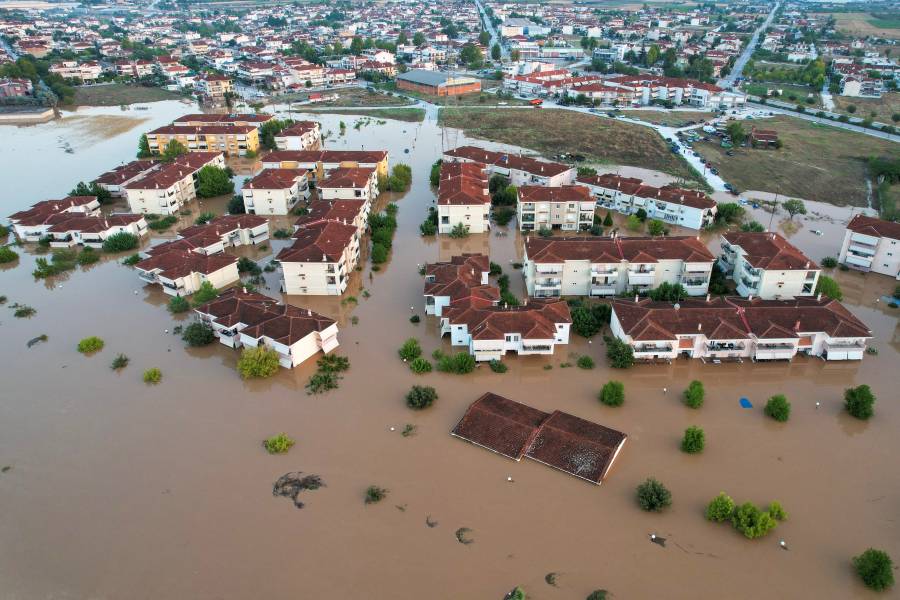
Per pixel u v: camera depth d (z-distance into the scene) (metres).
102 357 92.62
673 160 191.38
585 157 194.12
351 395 83.75
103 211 152.75
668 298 102.50
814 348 90.38
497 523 64.00
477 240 135.00
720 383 86.44
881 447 74.31
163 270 109.75
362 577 58.28
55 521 64.50
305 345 90.19
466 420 76.81
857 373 88.31
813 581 58.00
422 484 68.88
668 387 85.62
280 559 60.19
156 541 62.25
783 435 76.50
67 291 112.88
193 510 65.69
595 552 60.88
